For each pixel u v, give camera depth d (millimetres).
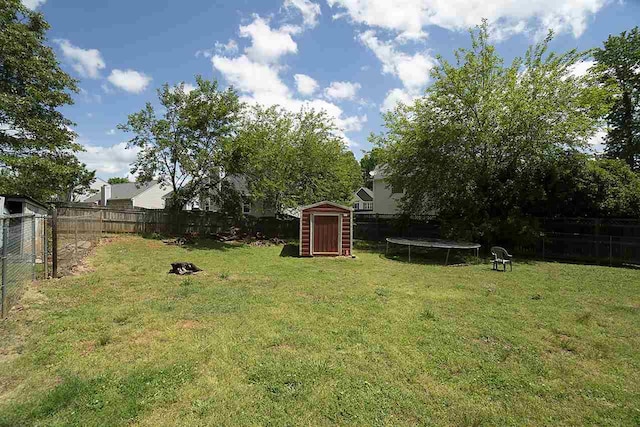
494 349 4188
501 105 13875
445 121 15078
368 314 5527
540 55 13906
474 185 14672
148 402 2848
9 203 9492
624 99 21109
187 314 5324
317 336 4465
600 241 12602
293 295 6773
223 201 18703
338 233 13883
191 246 15156
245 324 4902
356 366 3625
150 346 4035
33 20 13914
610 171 13469
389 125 17375
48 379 3203
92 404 2789
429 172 15188
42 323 4738
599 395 3178
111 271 8938
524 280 8898
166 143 16156
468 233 14109
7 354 3736
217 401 2898
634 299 6887
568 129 12789
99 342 4098
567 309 6059
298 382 3254
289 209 21328
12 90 13062
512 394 3160
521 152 13875
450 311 5809
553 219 13930
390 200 26234
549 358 3971
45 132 13758
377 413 2795
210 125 16797
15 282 5770
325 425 2621
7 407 2707
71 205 17562
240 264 11055
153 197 38719
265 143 17844
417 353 4000
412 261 12523
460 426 2656
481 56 14352
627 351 4199
